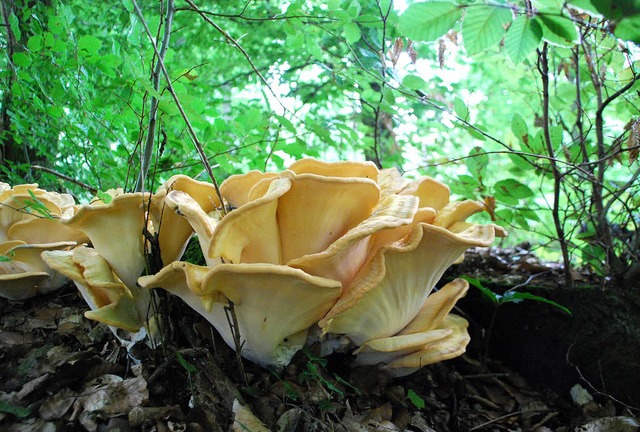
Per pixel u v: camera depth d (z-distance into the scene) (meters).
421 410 0.76
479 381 0.85
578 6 0.49
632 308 0.84
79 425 0.61
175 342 0.73
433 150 1.22
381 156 1.46
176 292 0.66
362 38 0.94
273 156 0.93
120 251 0.71
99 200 0.73
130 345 0.72
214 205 0.75
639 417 0.79
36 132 0.99
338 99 1.95
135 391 0.66
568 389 0.84
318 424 0.65
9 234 0.81
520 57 0.56
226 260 0.61
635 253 0.89
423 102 0.87
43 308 0.82
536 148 0.90
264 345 0.66
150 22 0.81
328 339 0.72
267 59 1.77
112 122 0.87
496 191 0.92
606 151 0.90
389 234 0.70
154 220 0.72
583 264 1.05
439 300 0.78
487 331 0.91
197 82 1.43
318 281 0.60
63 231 0.82
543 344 0.87
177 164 1.00
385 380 0.75
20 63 0.85
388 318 0.71
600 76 0.94
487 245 0.69
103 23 1.40
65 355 0.71
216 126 0.94
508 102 1.97
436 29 0.55
